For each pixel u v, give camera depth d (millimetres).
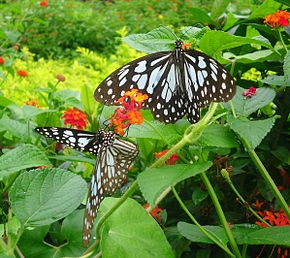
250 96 282
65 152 388
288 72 272
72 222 295
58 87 695
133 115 227
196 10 413
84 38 1433
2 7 1262
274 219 282
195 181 350
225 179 312
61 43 1410
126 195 241
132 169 378
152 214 315
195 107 251
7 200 330
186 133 249
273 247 293
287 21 317
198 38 294
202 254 306
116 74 245
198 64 247
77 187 263
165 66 251
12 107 424
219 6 414
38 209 256
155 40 293
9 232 259
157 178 223
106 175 250
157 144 359
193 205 338
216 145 253
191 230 270
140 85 249
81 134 291
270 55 330
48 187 261
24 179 260
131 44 322
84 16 1510
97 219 279
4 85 627
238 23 393
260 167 265
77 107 418
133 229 260
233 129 238
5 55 847
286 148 330
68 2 1625
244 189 347
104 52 1397
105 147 255
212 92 245
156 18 1578
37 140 370
